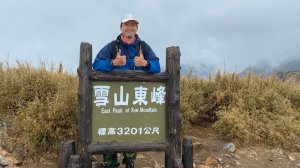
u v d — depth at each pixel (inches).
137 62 107.3
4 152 127.3
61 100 137.6
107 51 110.3
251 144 157.2
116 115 108.7
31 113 134.6
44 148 131.3
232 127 159.8
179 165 110.4
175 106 112.2
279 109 174.7
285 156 151.5
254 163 143.2
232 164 140.6
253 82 194.5
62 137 132.2
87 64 105.2
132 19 109.8
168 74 111.7
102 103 107.5
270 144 158.1
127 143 108.7
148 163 137.4
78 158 102.8
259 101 175.2
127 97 109.4
